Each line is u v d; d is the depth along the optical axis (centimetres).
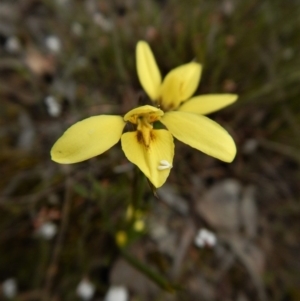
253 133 11
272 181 11
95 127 5
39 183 9
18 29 12
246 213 10
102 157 9
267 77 11
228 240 10
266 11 11
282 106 11
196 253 10
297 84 11
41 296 9
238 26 11
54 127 10
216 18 11
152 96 6
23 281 9
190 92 6
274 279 10
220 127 5
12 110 11
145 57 6
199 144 5
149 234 10
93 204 9
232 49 11
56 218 9
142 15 11
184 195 10
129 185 9
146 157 5
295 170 11
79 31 11
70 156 5
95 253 9
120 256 9
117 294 9
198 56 10
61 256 9
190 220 10
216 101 6
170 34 11
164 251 9
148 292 9
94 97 11
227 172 11
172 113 5
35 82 11
